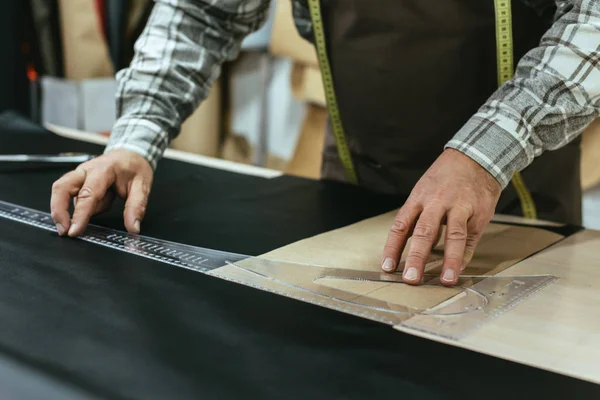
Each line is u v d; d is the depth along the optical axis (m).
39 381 0.50
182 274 0.73
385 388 0.51
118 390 0.49
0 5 1.97
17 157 1.24
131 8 1.91
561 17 0.77
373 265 0.77
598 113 0.77
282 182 1.16
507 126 0.73
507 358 0.56
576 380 0.53
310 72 1.77
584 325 0.63
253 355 0.55
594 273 0.76
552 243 0.87
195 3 1.00
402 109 1.07
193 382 0.50
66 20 1.98
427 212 0.71
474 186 0.72
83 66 2.02
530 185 1.08
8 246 0.80
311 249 0.82
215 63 1.05
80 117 2.06
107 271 0.73
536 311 0.66
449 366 0.55
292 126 1.92
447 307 0.66
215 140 1.97
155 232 0.88
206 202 1.02
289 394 0.49
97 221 0.91
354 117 1.12
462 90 1.02
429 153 1.10
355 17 1.03
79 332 0.58
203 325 0.60
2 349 0.54
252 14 1.06
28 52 2.14
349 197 1.07
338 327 0.61
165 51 0.99
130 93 0.98
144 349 0.55
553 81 0.73
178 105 1.00
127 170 0.92
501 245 0.86
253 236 0.87
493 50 0.98
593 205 1.65
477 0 0.96
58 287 0.68
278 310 0.64
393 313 0.64
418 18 1.00
